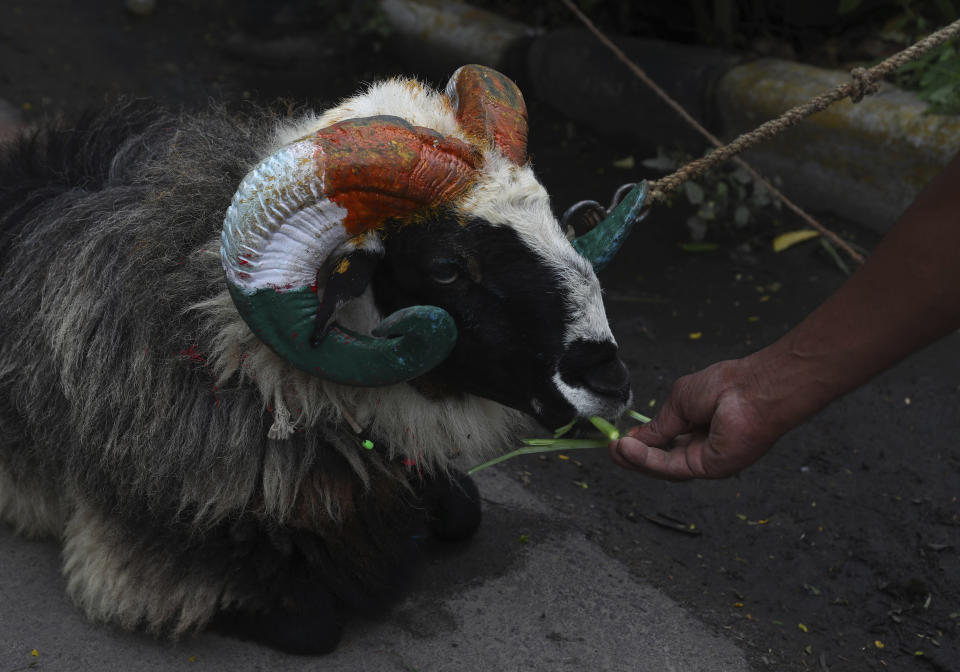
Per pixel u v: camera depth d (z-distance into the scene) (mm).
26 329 2504
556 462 3592
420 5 7242
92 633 2607
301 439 2357
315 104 3119
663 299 4641
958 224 1742
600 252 2309
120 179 2613
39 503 2781
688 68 5672
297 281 1988
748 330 4398
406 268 2137
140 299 2324
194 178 2363
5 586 2736
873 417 3848
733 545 3215
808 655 2758
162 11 7680
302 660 2574
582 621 2783
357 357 2074
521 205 2098
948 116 4641
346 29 7504
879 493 3451
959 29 2297
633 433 2332
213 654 2576
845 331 1938
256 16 7441
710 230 5207
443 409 2428
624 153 6016
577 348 2119
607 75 6098
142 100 2982
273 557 2475
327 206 1962
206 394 2336
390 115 2068
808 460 3629
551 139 6188
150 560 2473
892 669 2732
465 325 2160
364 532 2561
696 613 2879
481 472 3465
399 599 2754
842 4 5262
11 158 2863
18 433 2643
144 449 2354
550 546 3094
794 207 3490
